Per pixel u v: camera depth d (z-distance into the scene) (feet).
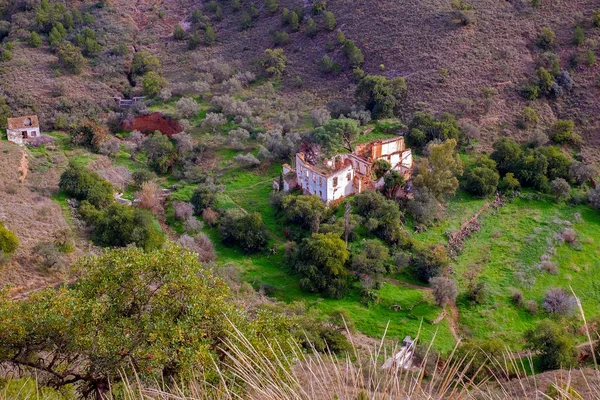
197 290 71.26
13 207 183.83
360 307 161.68
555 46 283.38
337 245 171.22
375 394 30.76
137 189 227.20
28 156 231.91
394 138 220.23
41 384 64.75
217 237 197.16
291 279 173.99
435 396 30.91
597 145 239.09
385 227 182.60
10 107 284.41
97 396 64.54
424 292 166.40
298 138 240.94
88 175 206.28
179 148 252.62
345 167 196.34
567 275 173.88
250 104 282.97
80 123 273.13
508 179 213.05
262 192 220.64
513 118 251.19
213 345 66.44
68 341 66.18
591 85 264.52
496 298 163.53
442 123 234.79
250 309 129.90
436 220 196.13
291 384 35.04
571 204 207.41
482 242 188.85
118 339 63.98
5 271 144.46
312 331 123.44
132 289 71.20
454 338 150.00
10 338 63.82
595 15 288.30
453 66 278.87
